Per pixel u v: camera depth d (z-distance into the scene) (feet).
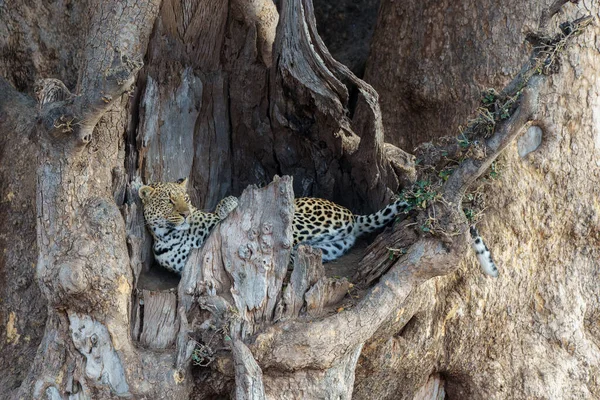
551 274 40.60
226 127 40.91
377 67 47.70
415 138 45.60
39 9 44.93
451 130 42.93
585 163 40.34
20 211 38.75
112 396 30.60
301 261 31.96
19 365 36.70
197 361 31.22
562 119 39.73
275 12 43.04
